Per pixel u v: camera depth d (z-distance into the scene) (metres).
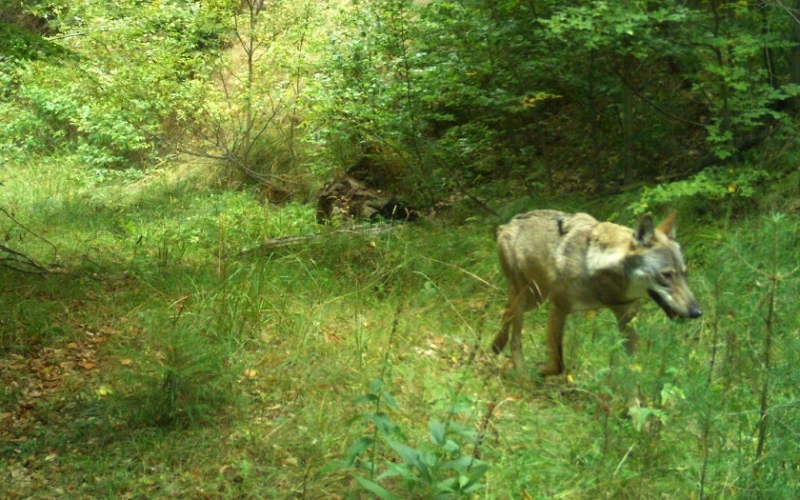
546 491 4.35
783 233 7.36
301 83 14.31
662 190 8.20
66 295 7.26
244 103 13.98
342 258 8.50
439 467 3.68
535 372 5.89
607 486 4.32
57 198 12.76
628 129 9.95
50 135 16.45
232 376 5.50
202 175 14.02
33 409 5.23
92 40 13.78
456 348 6.56
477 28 10.12
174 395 5.09
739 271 7.02
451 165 11.02
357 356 6.07
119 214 11.59
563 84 10.29
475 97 10.32
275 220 10.48
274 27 14.15
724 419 4.76
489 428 4.89
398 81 11.45
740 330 6.01
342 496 4.25
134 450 4.71
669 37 9.30
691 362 5.48
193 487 4.37
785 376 5.15
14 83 17.11
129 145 14.25
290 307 7.07
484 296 7.58
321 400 5.36
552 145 11.71
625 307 5.59
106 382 5.54
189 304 6.95
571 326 6.62
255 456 4.72
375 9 11.83
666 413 4.84
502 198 10.87
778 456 4.38
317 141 11.95
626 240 5.39
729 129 9.11
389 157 11.43
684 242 8.19
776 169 8.92
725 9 9.62
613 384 4.96
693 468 4.47
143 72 13.58
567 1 9.70
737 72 8.51
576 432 5.03
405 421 5.05
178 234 9.84
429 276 8.05
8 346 6.12
